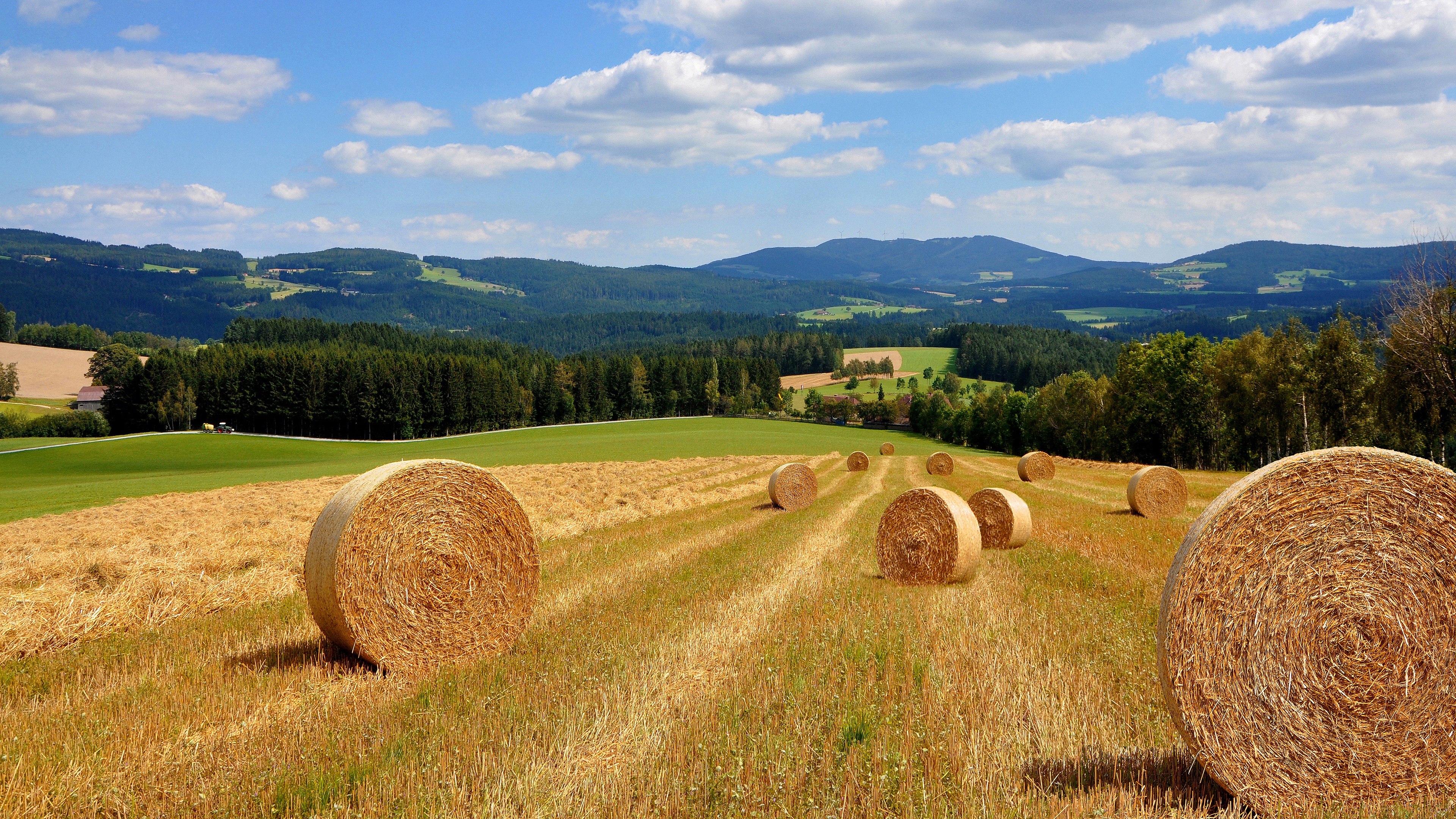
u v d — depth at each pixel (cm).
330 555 834
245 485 4047
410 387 10025
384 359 10525
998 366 16438
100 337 17450
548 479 3866
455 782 532
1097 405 7581
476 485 935
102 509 2952
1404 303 3606
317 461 6800
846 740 610
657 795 523
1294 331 5175
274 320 15562
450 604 907
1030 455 3856
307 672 817
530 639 955
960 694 697
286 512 2573
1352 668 552
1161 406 6006
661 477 4044
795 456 6294
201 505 3012
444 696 745
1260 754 551
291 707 702
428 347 15825
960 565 1304
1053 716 654
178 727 647
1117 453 7288
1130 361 6303
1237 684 559
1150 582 1207
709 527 2062
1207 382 5838
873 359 19150
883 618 1000
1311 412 4978
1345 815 527
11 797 519
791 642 871
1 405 11656
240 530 1958
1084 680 732
